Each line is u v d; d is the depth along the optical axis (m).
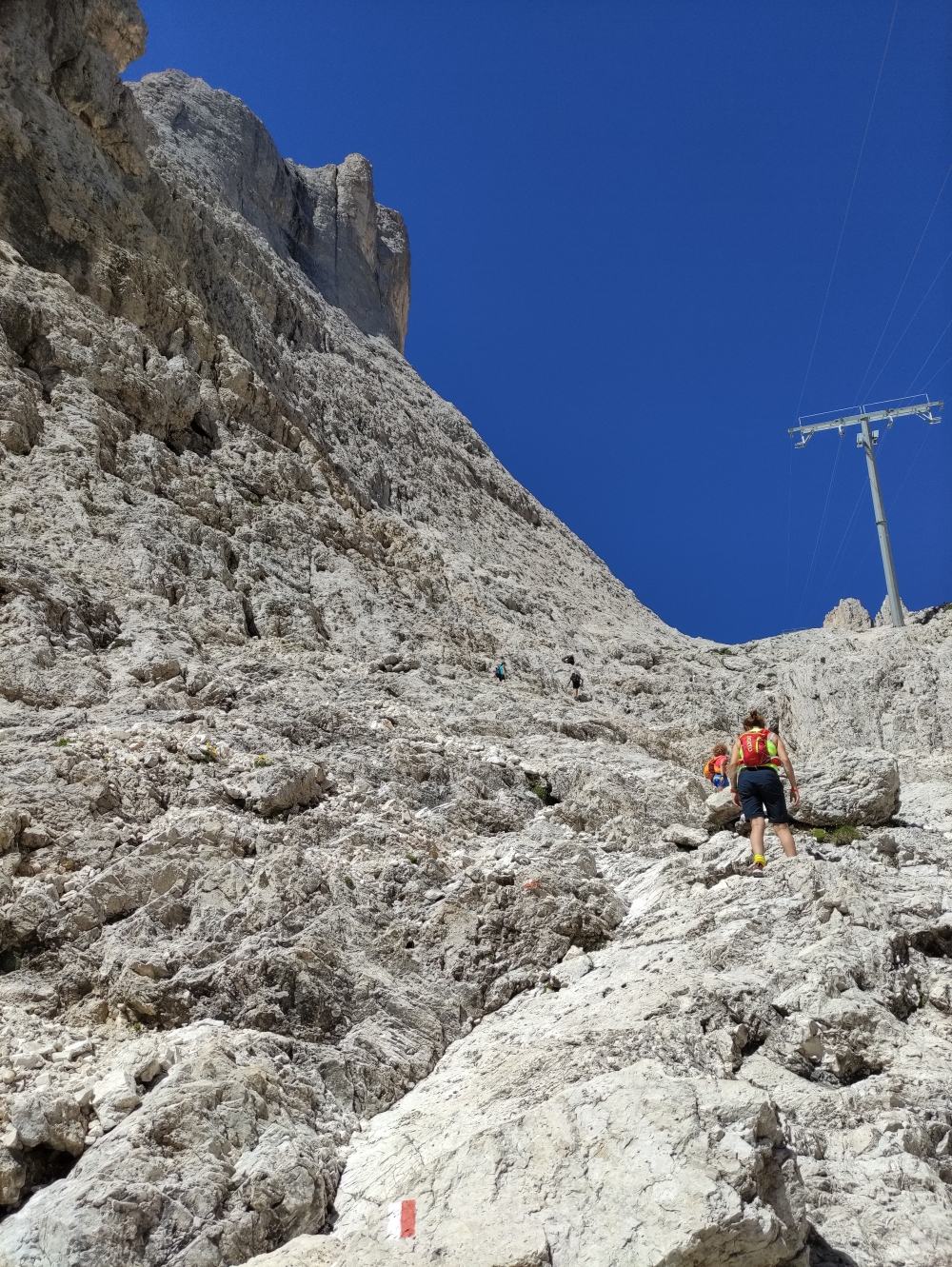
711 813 10.42
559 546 45.41
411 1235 4.24
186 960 6.54
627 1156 4.25
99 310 21.81
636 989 6.48
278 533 22.05
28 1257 4.26
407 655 19.92
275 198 49.78
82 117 24.78
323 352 39.16
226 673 14.11
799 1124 5.24
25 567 13.52
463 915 7.73
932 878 8.45
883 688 17.72
